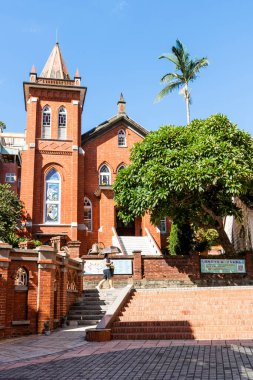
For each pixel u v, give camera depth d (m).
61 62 34.59
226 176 17.91
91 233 31.14
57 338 11.77
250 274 20.50
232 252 21.02
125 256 20.38
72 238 29.06
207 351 9.06
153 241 28.41
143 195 19.44
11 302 12.36
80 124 32.25
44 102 31.73
